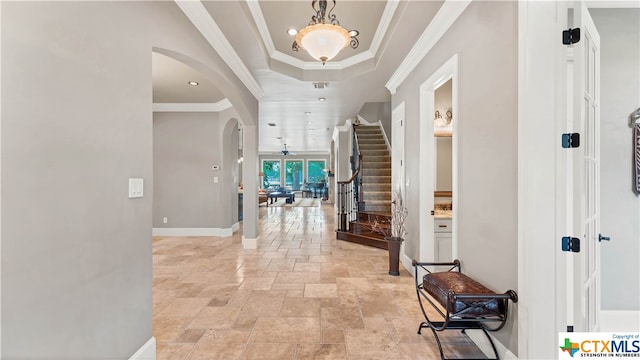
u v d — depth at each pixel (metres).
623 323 2.26
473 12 2.11
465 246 2.22
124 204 1.62
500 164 1.81
